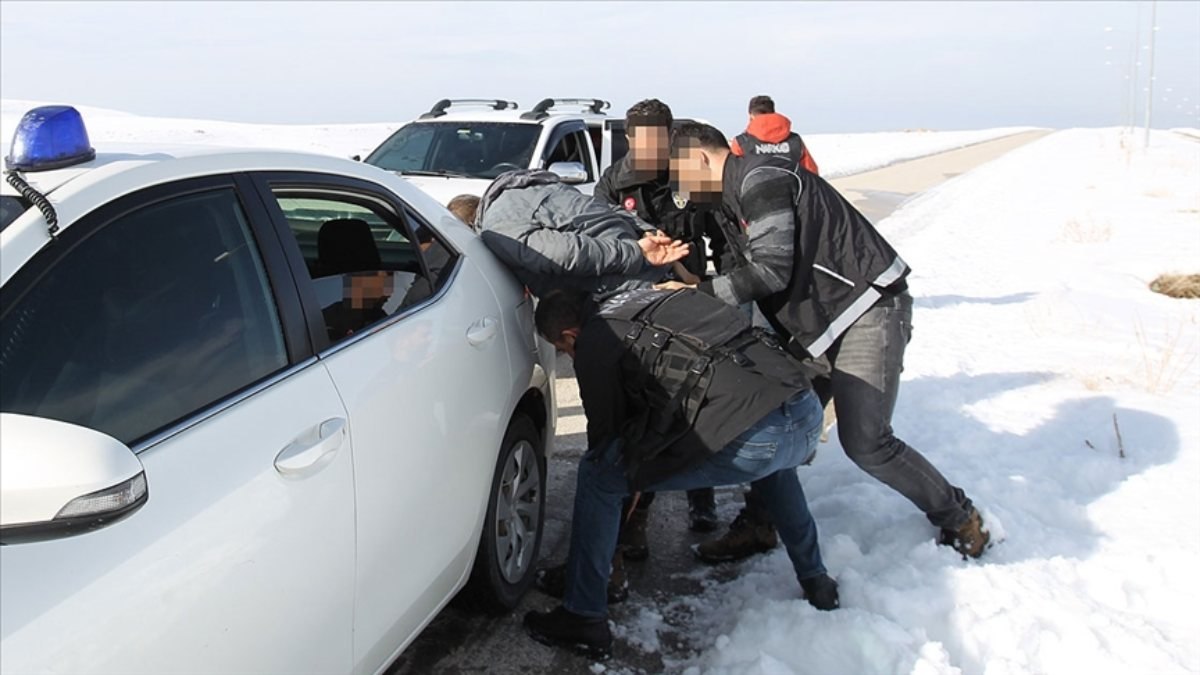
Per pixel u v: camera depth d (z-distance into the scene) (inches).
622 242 142.9
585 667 128.6
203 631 73.8
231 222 93.0
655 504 181.9
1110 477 183.5
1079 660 125.3
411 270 121.0
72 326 74.0
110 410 73.7
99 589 66.5
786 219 133.6
